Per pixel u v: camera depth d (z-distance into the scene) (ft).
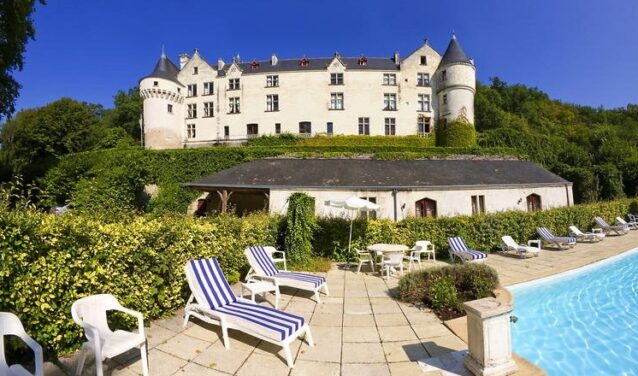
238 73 143.33
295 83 141.08
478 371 13.07
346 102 139.85
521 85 247.50
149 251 17.84
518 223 45.29
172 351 15.26
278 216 38.17
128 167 72.54
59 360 13.75
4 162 113.80
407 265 35.53
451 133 131.64
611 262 37.81
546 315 22.93
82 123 146.51
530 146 145.18
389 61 151.23
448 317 19.85
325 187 57.93
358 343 16.53
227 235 26.22
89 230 15.40
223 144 139.33
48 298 13.33
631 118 234.38
